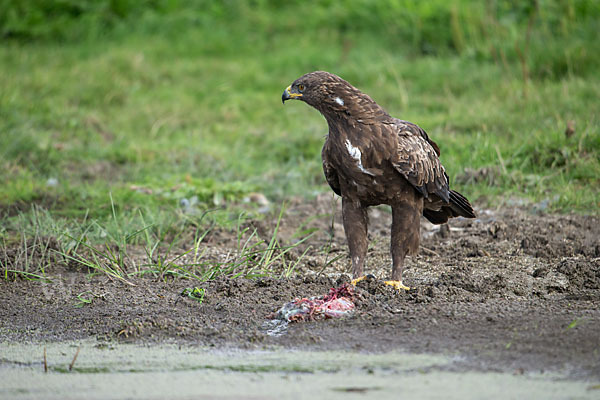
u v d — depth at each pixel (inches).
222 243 453.4
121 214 485.7
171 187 547.5
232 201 535.2
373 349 277.9
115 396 246.4
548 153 564.1
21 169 593.6
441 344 278.2
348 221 361.4
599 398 227.9
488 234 446.6
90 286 376.5
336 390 242.1
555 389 235.3
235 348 288.7
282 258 405.7
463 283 348.5
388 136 341.7
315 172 599.5
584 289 344.8
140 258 423.5
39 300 359.6
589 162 541.3
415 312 314.3
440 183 370.0
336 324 308.2
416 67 826.2
